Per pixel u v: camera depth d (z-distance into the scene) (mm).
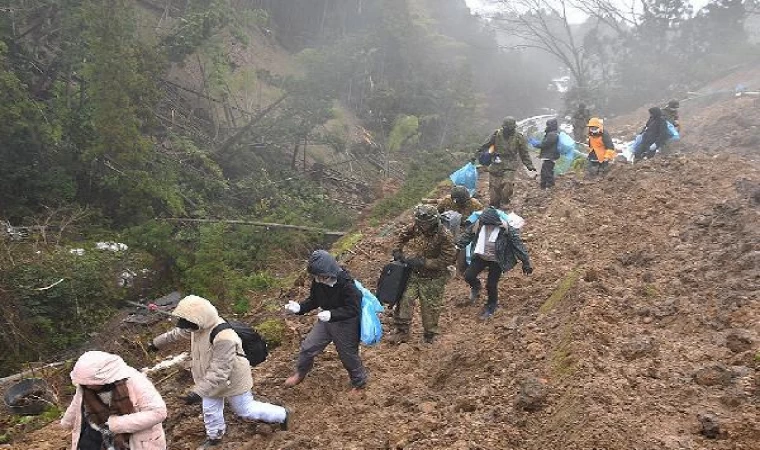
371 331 6039
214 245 12930
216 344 4930
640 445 4059
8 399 7617
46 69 16031
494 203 11281
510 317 7500
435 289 7164
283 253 14523
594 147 12906
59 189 13945
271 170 20156
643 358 5285
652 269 7531
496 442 4660
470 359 6492
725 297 5973
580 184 12492
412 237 7133
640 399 4625
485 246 7395
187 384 7375
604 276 7324
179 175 16641
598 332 5699
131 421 3705
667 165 11945
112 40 13891
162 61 16656
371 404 6090
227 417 6078
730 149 13898
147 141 14742
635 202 10367
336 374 6941
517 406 5004
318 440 5461
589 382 4879
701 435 4117
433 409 5648
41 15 16016
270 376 7023
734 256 7008
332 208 18328
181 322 4887
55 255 11266
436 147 26609
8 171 13570
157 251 13164
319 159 23641
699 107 21625
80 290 10992
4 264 10180
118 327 10945
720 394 4500
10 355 9781
